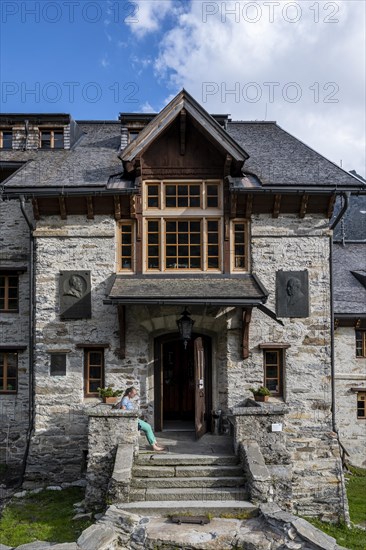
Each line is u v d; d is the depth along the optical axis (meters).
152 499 10.47
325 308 13.90
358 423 17.72
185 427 15.08
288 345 13.73
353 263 20.78
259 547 8.82
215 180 14.20
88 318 13.86
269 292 13.93
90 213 13.95
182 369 16.75
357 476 16.20
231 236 14.17
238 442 11.58
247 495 10.52
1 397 15.33
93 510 11.21
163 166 14.20
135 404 13.52
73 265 14.01
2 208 15.91
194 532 9.27
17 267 15.47
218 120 17.45
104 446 11.52
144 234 14.18
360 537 11.23
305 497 12.98
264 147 16.14
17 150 16.72
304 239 14.06
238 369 13.75
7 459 15.06
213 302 12.38
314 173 14.19
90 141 17.61
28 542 9.65
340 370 17.84
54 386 13.72
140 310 13.80
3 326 15.54
